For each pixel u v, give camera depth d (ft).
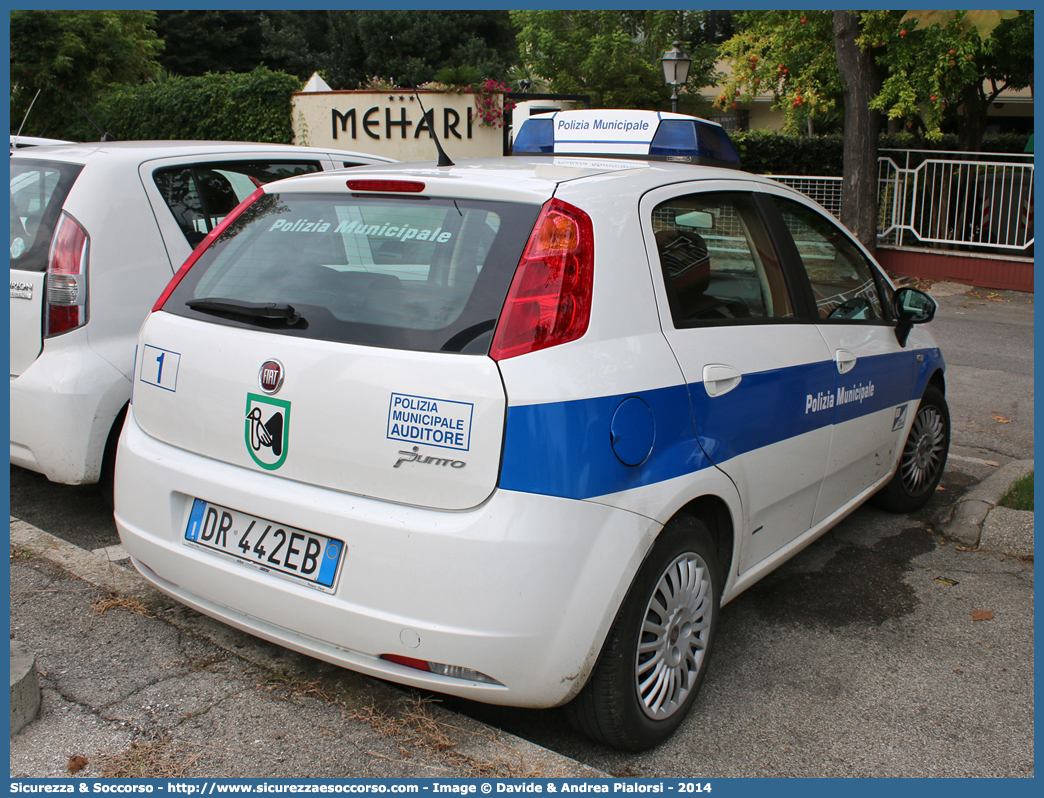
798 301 10.73
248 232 9.18
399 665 7.47
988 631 10.96
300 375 7.71
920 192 43.55
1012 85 48.80
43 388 11.70
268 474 7.96
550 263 7.40
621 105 76.18
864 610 11.48
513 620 7.00
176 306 9.10
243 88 54.13
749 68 44.86
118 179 12.56
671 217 8.91
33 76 61.87
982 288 40.73
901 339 13.17
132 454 8.95
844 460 11.69
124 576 11.18
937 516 14.66
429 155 52.90
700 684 8.95
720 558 9.33
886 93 38.29
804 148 54.19
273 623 7.93
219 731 8.26
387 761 7.95
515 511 6.97
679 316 8.59
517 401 7.00
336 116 52.80
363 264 8.10
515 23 80.74
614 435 7.44
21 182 12.73
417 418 7.16
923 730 8.89
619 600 7.54
